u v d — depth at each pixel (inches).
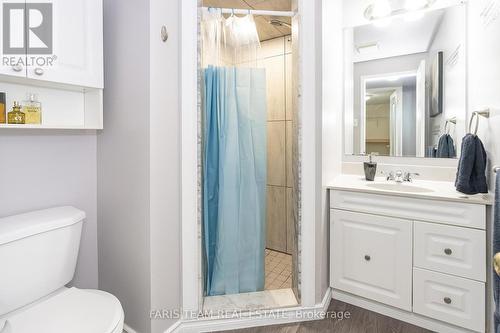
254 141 69.1
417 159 78.0
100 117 56.4
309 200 62.9
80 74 50.8
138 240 53.7
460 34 70.9
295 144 65.9
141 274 53.4
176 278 58.0
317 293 64.9
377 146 83.5
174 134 56.4
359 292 66.6
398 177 75.3
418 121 77.7
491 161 55.6
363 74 84.5
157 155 52.3
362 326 61.8
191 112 57.9
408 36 78.4
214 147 67.2
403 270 60.9
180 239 58.2
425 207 58.1
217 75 65.6
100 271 62.9
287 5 76.6
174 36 55.8
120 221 57.6
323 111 65.6
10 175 50.9
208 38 64.4
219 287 68.9
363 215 65.2
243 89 66.9
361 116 85.3
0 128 47.9
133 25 52.2
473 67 67.3
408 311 61.9
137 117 52.5
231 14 66.0
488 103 57.2
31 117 50.0
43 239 46.5
